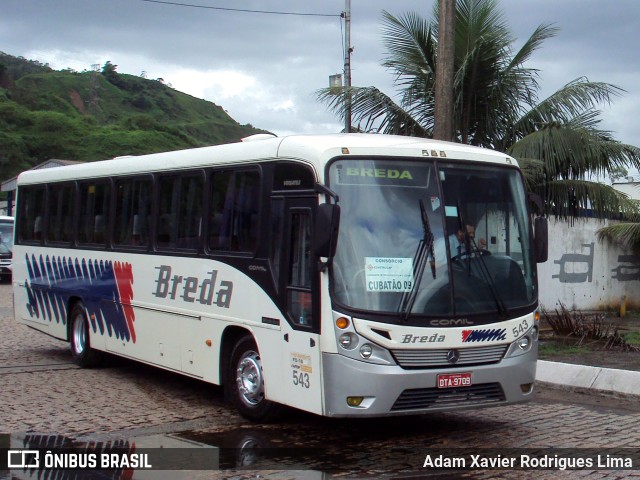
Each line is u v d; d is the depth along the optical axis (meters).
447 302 7.57
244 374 8.83
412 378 7.33
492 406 7.82
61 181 13.15
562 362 11.98
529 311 8.12
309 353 7.62
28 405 9.60
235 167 9.06
